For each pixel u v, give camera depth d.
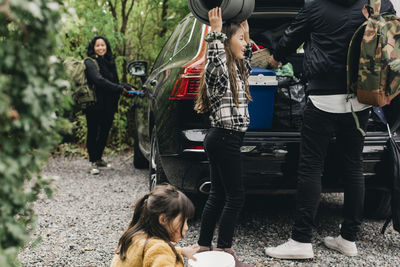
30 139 1.46
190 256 2.16
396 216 3.29
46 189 1.56
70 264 3.06
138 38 7.87
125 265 2.00
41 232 3.69
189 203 2.10
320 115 3.08
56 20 1.39
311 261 3.14
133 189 5.14
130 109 7.62
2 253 1.31
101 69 5.69
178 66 3.63
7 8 1.25
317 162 3.13
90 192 4.99
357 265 3.08
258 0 3.88
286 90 3.60
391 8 3.08
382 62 2.83
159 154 3.74
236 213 2.80
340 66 2.98
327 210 4.36
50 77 1.42
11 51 1.31
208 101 2.77
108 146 7.65
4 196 1.38
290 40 3.17
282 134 3.37
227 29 2.71
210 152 2.76
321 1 3.02
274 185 3.35
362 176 3.23
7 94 1.31
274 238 3.57
